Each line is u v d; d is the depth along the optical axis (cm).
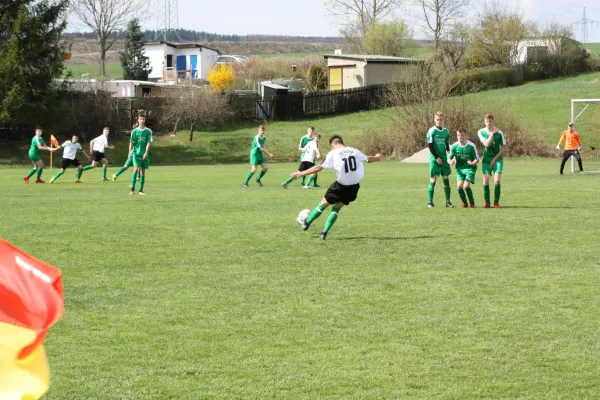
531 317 896
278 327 858
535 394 649
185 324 870
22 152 5606
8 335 308
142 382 679
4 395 304
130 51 9581
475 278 1115
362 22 11162
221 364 730
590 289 1041
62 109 5947
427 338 814
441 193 2531
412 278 1116
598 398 640
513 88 8344
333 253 1327
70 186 2953
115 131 6353
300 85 9225
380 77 8456
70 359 741
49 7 5678
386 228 1636
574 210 1983
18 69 5412
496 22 9400
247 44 19212
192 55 10369
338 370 712
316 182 3119
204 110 6594
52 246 1388
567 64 9012
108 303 966
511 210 1991
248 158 6050
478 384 673
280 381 682
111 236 1516
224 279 1111
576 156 3578
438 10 10569
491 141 2012
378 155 1488
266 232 1575
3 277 317
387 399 638
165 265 1215
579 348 777
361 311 927
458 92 7575
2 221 1744
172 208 2047
